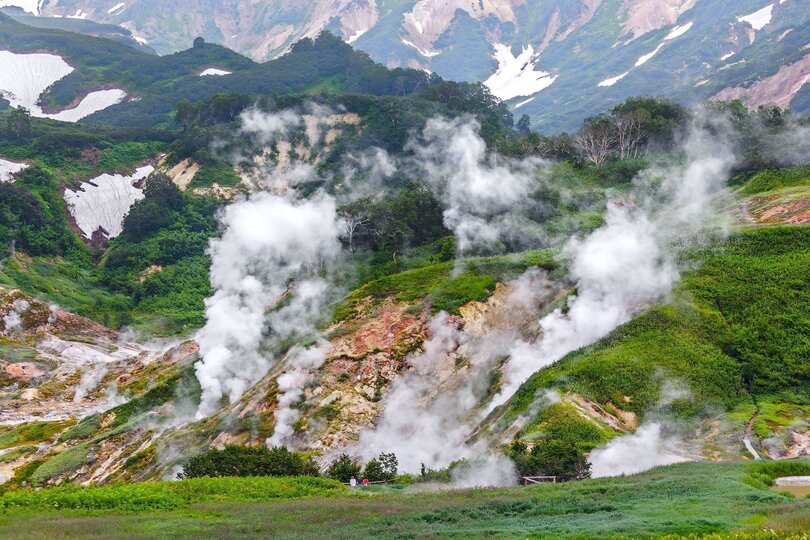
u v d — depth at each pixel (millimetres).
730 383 50938
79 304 130000
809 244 63938
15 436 77812
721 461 39500
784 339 54031
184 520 30391
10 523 29375
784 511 25781
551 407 48875
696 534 23859
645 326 57000
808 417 46875
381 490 40812
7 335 111688
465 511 30781
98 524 29062
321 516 31016
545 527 26516
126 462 63594
